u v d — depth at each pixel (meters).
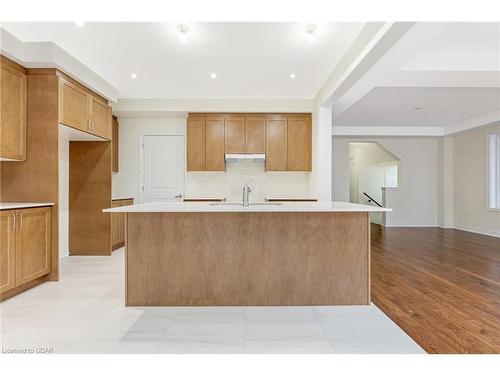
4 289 2.94
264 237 2.88
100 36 3.27
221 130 5.54
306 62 3.86
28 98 3.57
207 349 2.12
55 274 3.57
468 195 7.70
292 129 5.53
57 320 2.56
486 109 6.05
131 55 3.72
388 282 3.58
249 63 3.92
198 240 2.88
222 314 2.69
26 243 3.20
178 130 5.93
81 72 3.93
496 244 5.93
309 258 2.89
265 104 5.43
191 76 4.38
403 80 3.89
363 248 2.90
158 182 5.95
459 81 3.93
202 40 3.31
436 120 7.11
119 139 5.93
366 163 10.50
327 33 3.12
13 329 2.40
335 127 7.75
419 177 8.69
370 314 2.69
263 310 2.78
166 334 2.33
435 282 3.58
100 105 4.56
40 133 3.58
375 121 7.19
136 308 2.82
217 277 2.88
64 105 3.71
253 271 2.88
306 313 2.71
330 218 2.90
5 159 3.36
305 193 5.84
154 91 5.09
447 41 3.34
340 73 3.77
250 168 5.88
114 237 5.05
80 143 4.86
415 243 6.05
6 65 3.26
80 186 4.86
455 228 8.20
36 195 3.58
